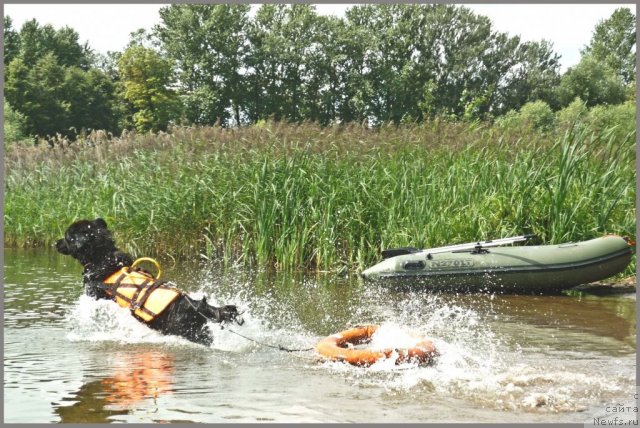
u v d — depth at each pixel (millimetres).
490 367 5996
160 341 6848
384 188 12625
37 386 5367
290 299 9602
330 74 69812
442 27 73125
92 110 59625
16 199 17500
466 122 15547
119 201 14625
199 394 5172
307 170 13367
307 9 68875
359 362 5941
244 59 68312
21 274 11883
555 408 4914
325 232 12305
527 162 11852
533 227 11383
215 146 15062
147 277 7105
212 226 14156
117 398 5062
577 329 7691
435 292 10297
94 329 7375
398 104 69500
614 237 10242
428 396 5160
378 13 73750
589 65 62594
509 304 9375
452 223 11523
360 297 9820
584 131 11414
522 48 74375
